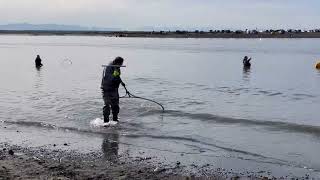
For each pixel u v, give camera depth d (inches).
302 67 1894.7
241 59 2474.2
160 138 552.7
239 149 502.3
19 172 408.2
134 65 1995.6
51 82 1232.8
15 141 539.8
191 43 6348.4
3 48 4109.3
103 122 633.6
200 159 463.8
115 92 627.5
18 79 1322.6
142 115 690.2
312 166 438.0
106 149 502.0
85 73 1572.3
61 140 543.5
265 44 5767.7
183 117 682.8
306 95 993.5
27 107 771.4
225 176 410.9
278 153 486.3
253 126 627.2
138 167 435.5
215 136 565.9
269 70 1721.2
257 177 407.2
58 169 422.0
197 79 1339.8
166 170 427.5
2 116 692.7
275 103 866.1
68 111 725.3
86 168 430.0
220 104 836.6
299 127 616.4
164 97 912.9
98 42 6801.2
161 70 1704.0
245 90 1071.6
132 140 542.3
